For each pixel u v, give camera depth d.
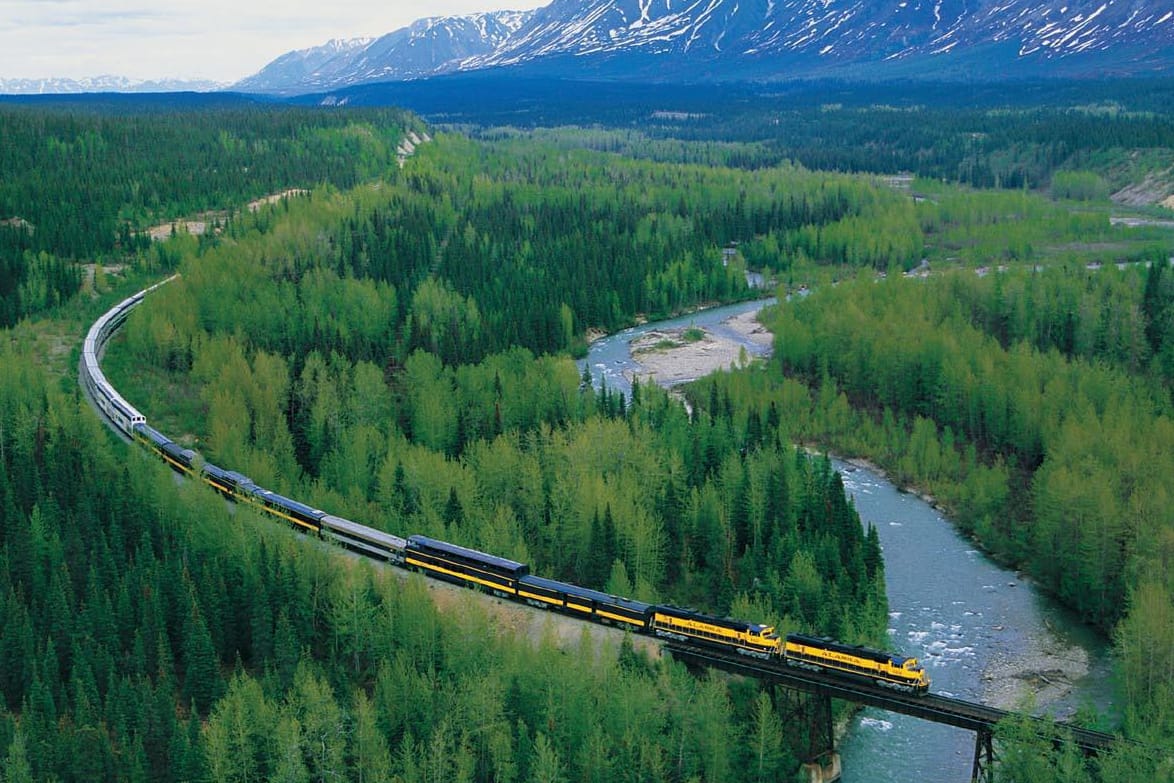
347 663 127.44
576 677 115.12
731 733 115.81
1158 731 109.62
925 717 111.56
